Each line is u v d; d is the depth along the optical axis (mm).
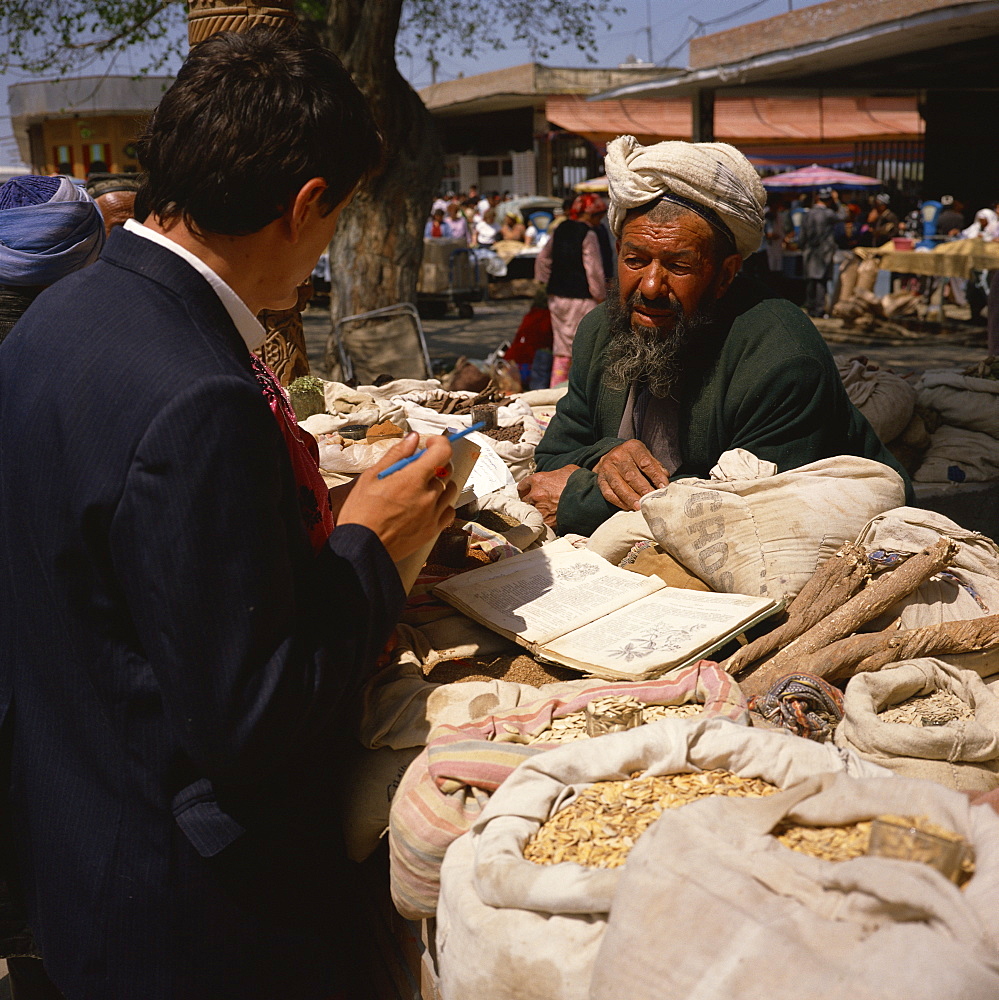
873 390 4227
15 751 1477
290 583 1298
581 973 1202
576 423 3312
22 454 1335
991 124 18219
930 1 16812
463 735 1621
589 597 2205
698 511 2363
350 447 2791
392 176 8703
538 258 9016
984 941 1008
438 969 1557
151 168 1376
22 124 30141
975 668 2107
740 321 2832
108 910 1383
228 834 1377
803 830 1258
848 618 2143
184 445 1209
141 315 1315
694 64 23578
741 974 1034
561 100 20656
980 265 11438
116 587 1318
